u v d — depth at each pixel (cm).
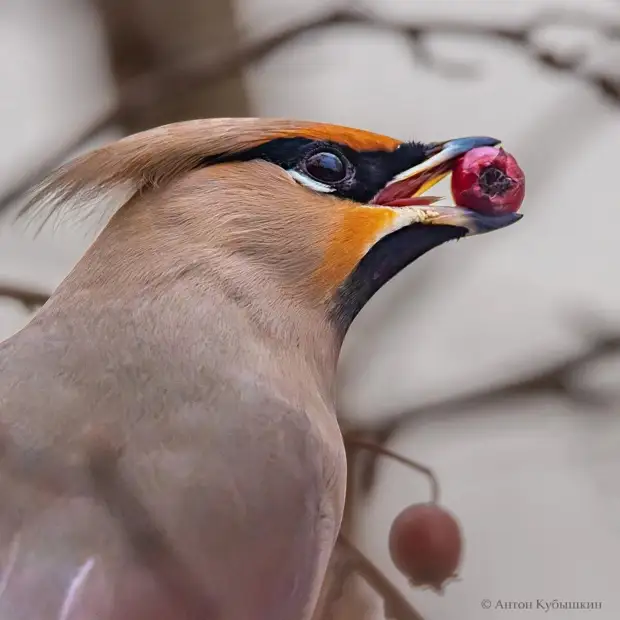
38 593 116
